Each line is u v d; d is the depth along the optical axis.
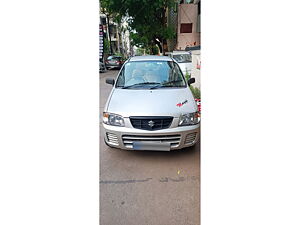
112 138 2.12
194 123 2.09
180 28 7.36
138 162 2.27
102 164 2.25
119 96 2.30
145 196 1.85
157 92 2.33
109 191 1.90
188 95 2.34
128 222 1.64
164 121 2.00
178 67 2.86
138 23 7.27
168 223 1.62
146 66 2.76
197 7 7.16
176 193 1.86
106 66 9.14
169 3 6.91
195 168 2.15
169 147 2.02
